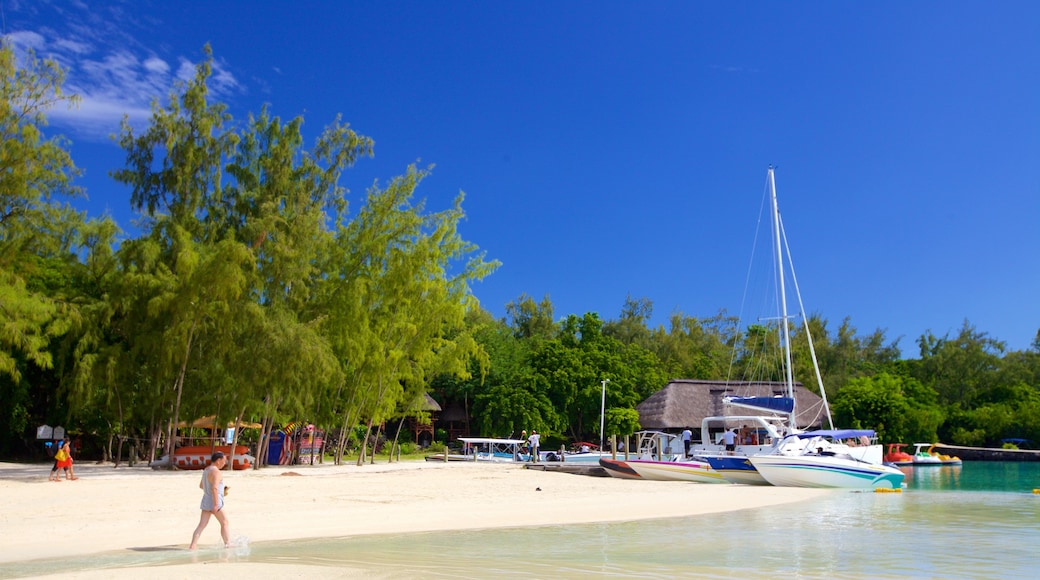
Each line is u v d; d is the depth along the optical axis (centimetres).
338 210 3588
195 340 3086
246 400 2906
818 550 1358
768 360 7006
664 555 1280
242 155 3419
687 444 3762
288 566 1093
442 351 3991
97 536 1396
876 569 1164
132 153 3177
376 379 3591
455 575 1054
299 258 3216
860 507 2231
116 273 3084
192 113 3244
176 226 3030
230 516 1745
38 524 1527
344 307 3422
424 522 1733
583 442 5500
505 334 6969
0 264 2789
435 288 3684
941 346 7956
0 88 2497
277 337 2892
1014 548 1401
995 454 5688
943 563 1228
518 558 1227
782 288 3731
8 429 3544
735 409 3553
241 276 2853
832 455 3175
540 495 2462
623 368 5794
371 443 5309
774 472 2936
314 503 2050
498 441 4381
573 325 6397
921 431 5634
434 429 6019
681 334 8625
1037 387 6788
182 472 2881
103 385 2977
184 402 3073
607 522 1812
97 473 2795
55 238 2991
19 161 2548
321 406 3625
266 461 3478
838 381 7019
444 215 3800
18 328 2511
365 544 1374
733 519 1895
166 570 1034
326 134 3559
